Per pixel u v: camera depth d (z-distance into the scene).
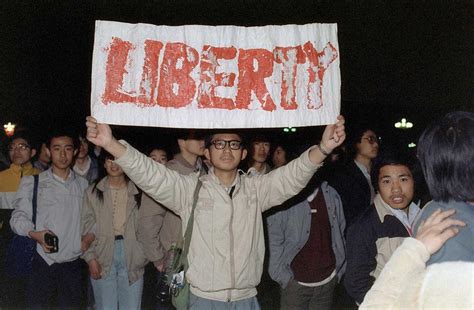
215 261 3.48
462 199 1.83
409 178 3.50
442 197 1.86
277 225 4.56
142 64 3.52
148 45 3.53
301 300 4.66
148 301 6.08
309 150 3.56
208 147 3.66
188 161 4.76
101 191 4.95
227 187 3.62
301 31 3.63
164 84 3.55
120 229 4.97
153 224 4.53
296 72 3.62
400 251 1.63
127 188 4.99
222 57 3.59
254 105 3.60
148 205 4.53
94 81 3.47
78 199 5.04
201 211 3.51
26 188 4.94
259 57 3.60
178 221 4.53
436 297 1.46
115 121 3.48
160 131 5.80
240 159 3.62
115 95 3.48
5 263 4.92
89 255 4.97
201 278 3.47
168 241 4.56
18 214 4.86
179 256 3.56
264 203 3.66
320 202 4.66
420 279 1.51
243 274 3.50
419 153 1.97
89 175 6.52
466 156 1.80
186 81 3.56
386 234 3.43
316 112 3.59
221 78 3.59
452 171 1.83
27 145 5.92
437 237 1.63
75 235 4.97
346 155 5.93
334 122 3.57
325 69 3.62
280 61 3.62
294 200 4.59
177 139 4.96
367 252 3.46
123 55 3.51
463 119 1.88
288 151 6.75
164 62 3.55
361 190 5.52
